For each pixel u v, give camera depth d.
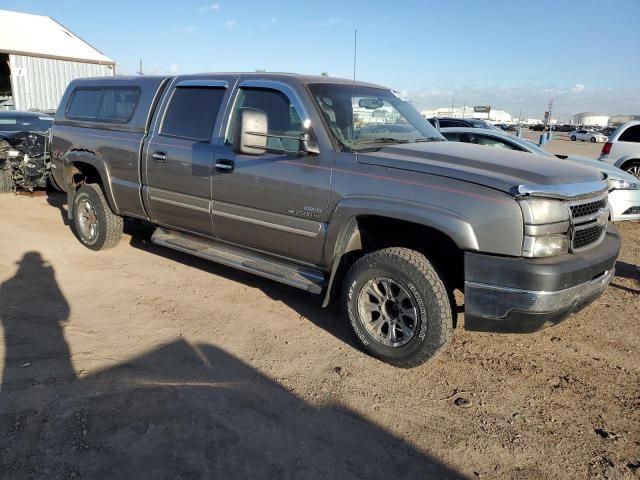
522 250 3.26
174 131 5.21
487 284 3.34
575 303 3.42
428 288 3.51
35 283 5.32
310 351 4.07
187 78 5.26
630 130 11.28
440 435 3.09
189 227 5.25
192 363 3.82
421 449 2.96
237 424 3.12
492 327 3.46
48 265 5.90
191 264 6.14
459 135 9.20
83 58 26.19
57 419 3.08
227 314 4.73
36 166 9.88
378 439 3.04
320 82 4.41
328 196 3.96
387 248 3.78
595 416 3.31
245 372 3.72
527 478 2.76
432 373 3.80
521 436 3.10
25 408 3.18
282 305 4.97
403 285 3.62
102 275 5.64
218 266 6.09
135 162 5.53
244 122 3.95
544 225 3.27
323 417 3.22
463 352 4.14
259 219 4.48
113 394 3.37
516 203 3.25
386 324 3.88
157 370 3.70
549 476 2.78
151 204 5.48
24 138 9.98
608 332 4.55
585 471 2.81
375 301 3.92
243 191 4.52
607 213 3.87
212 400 3.35
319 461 2.83
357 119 4.36
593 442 3.05
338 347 4.15
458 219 3.36
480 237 3.32
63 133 6.54
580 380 3.75
